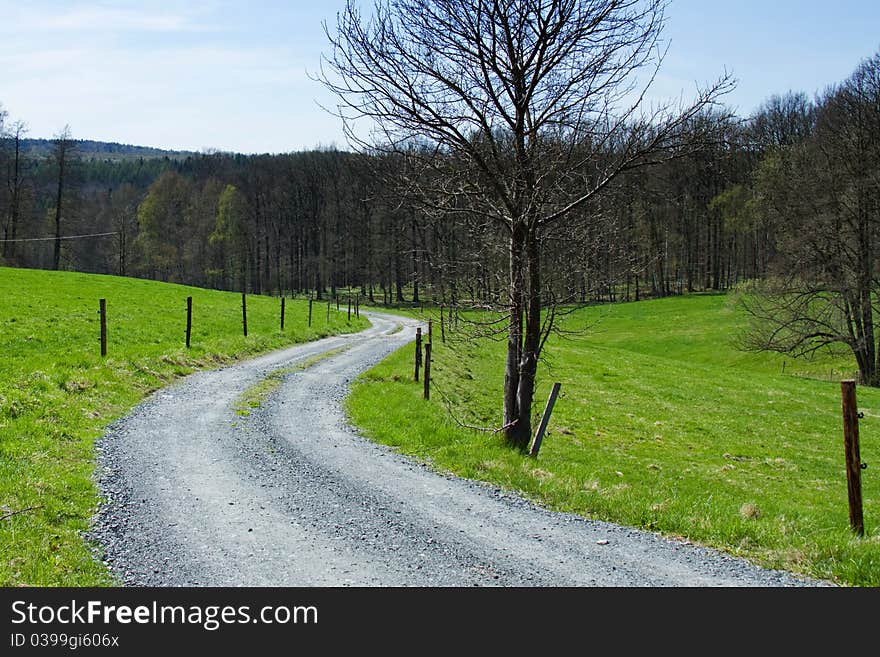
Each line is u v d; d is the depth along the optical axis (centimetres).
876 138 4072
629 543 918
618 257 1470
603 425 2473
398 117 1387
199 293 5809
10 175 7750
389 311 8562
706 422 2723
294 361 3023
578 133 1380
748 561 858
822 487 1848
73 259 9325
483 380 3028
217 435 1529
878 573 796
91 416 1574
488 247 1505
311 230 11725
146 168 19188
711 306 7556
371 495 1125
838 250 4184
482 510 1058
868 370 4241
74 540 863
